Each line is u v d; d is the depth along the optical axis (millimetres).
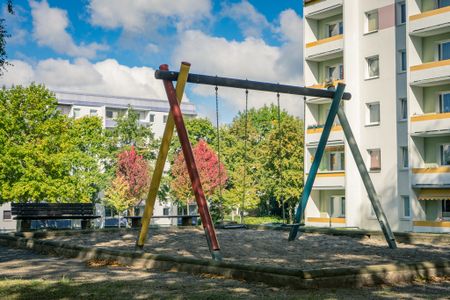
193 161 12570
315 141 41562
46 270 11062
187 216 23734
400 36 38188
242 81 14734
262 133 78438
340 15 42500
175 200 71500
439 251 14617
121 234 19719
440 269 10352
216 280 9523
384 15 39031
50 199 45219
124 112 85375
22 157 44938
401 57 38219
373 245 16188
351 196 39438
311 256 13195
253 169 65938
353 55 40438
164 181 69562
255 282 9273
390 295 8422
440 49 36438
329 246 15695
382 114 38969
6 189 43938
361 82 40219
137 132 70062
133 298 7789
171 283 9133
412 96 36250
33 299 7719
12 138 45406
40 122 47125
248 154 66688
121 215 73812
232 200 63969
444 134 35062
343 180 39875
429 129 35000
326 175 40906
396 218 37719
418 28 35656
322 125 41562
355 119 40250
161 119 87875
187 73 13305
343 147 41344
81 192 47844
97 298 7793
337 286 8953
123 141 70000
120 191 64375
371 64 40062
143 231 14438
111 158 67500
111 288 8562
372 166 39594
